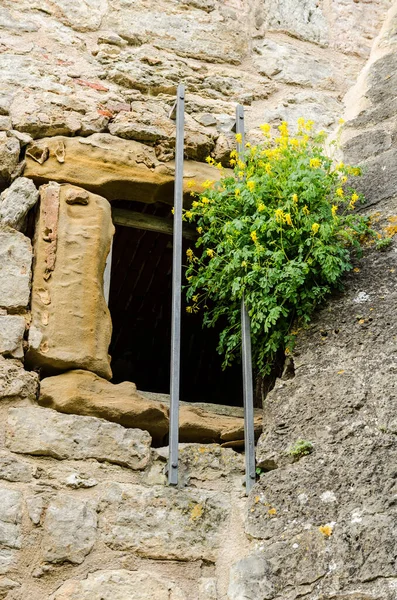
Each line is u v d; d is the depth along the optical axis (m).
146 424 4.16
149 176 4.77
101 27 5.30
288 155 4.68
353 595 3.46
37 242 4.40
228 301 4.66
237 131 5.06
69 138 4.73
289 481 3.87
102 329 4.30
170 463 3.96
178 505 3.92
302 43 5.79
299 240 4.39
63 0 5.30
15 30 5.09
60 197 4.53
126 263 6.14
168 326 6.68
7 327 4.14
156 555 3.78
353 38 5.93
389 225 4.59
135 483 3.95
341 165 4.63
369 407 3.94
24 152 4.65
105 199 4.62
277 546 3.71
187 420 4.21
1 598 3.53
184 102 5.04
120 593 3.65
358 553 3.55
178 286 4.32
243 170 4.74
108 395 4.15
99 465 3.94
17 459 3.85
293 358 4.25
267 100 5.44
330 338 4.23
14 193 4.48
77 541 3.71
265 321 4.27
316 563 3.59
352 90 5.65
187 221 4.97
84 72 5.06
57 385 4.09
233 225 4.43
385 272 4.40
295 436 4.00
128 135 4.86
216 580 3.78
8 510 3.70
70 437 3.96
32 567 3.62
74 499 3.81
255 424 4.27
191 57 5.41
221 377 6.84
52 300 4.27
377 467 3.75
